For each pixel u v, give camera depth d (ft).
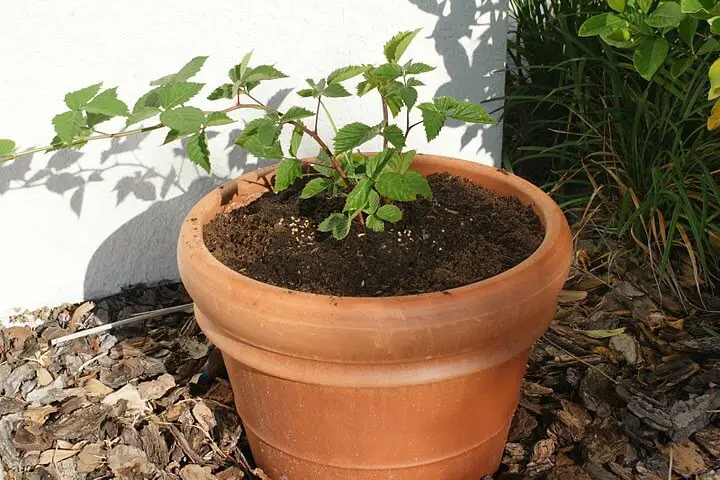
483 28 5.36
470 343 3.76
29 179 5.01
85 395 4.81
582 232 5.68
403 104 4.35
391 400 3.85
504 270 4.02
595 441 4.48
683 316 5.18
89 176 5.10
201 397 4.79
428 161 4.70
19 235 5.11
